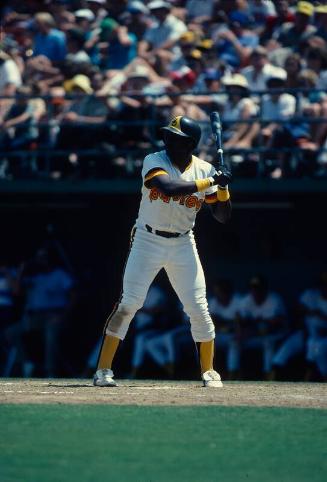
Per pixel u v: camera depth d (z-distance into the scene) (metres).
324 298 39.59
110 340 24.91
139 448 16.02
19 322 42.84
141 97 42.38
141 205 24.19
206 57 43.28
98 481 13.52
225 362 41.94
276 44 44.50
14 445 16.09
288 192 40.78
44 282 42.56
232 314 40.75
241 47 44.47
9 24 50.66
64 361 43.97
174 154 23.69
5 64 45.34
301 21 43.53
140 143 42.09
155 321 41.72
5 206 46.47
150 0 47.97
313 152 40.66
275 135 40.59
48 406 20.39
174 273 24.39
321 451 16.00
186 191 23.11
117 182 42.16
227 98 41.72
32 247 46.84
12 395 22.48
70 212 46.41
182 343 41.50
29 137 43.31
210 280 45.41
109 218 46.00
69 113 42.84
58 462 14.79
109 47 46.19
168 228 23.91
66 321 43.16
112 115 42.09
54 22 47.84
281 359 39.97
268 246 44.69
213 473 14.26
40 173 42.97
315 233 44.34
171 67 44.34
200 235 45.53
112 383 25.20
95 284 46.22
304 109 40.69
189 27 46.25
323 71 41.91
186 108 41.44
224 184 23.64
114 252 46.06
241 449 16.11
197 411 20.05
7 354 43.84
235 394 23.58
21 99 43.69
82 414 19.33
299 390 25.19
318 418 19.33
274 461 15.19
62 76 45.66
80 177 42.84
